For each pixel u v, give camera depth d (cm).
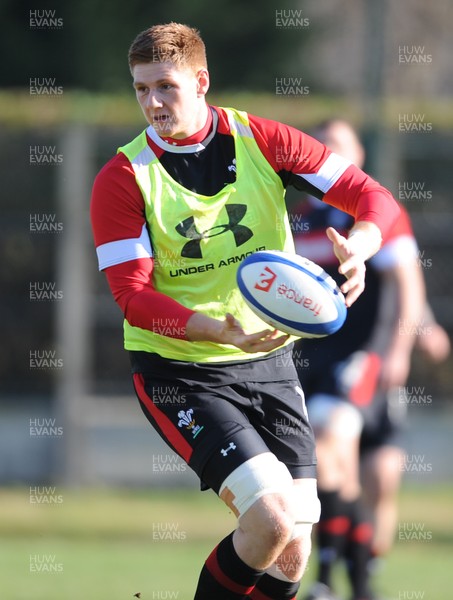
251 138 1581
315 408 2366
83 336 3928
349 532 2309
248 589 1516
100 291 3947
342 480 2303
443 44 7019
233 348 1574
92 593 2323
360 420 2369
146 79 1521
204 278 1563
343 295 1535
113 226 1544
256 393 1578
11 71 6450
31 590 2356
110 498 3794
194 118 1551
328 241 2486
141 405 1605
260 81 6856
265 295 1464
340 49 7319
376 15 3975
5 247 4012
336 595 2286
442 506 3641
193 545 3156
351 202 1584
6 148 3981
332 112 3934
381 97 3953
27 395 4022
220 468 1484
